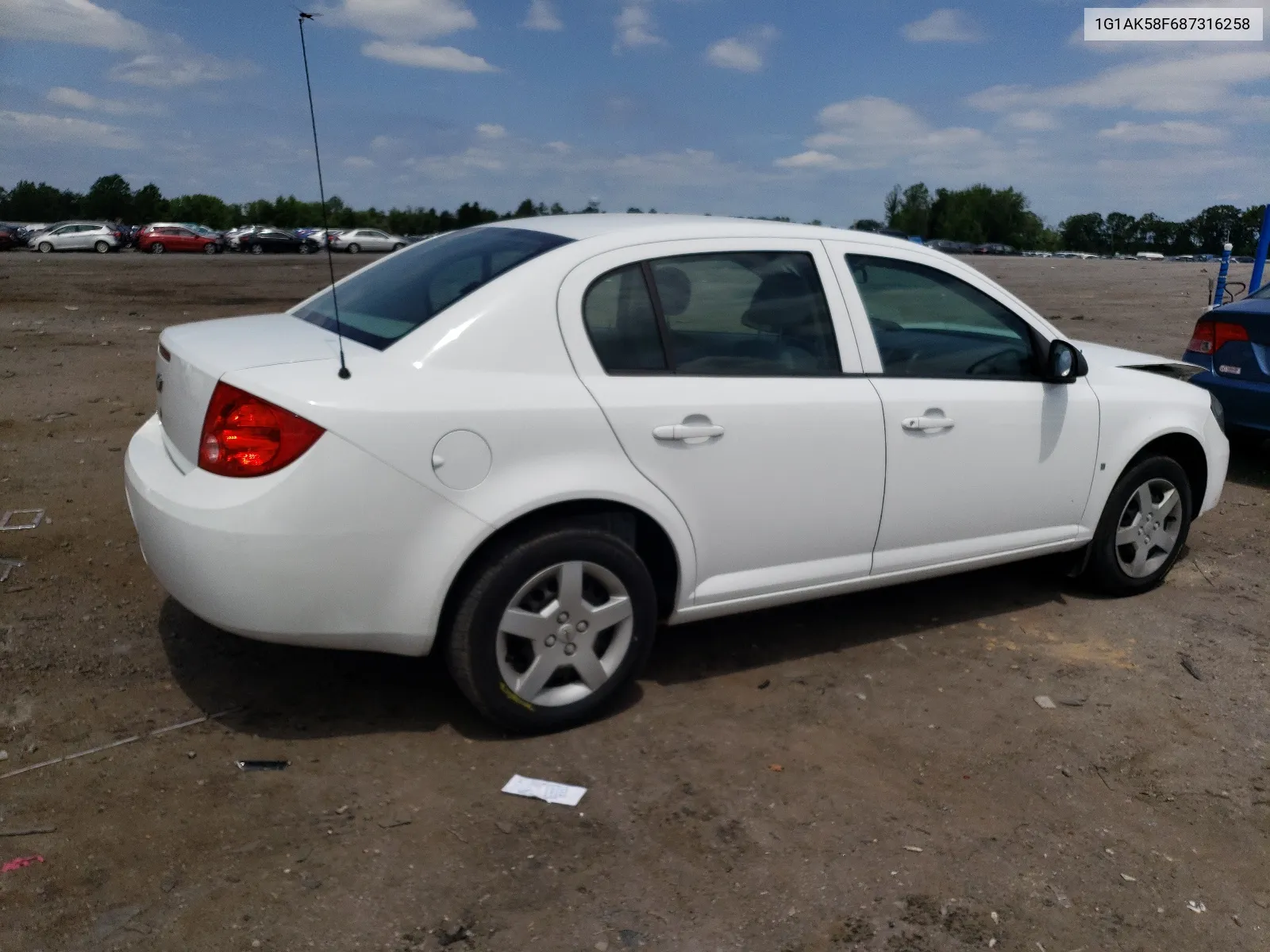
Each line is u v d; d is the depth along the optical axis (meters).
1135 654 4.36
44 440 7.15
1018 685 4.03
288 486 2.99
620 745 3.46
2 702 3.52
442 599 3.20
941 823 3.09
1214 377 7.04
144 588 4.57
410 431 3.07
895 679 4.04
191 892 2.63
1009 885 2.81
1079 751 3.54
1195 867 2.94
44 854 2.75
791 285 3.86
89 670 3.78
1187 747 3.60
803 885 2.77
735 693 3.87
